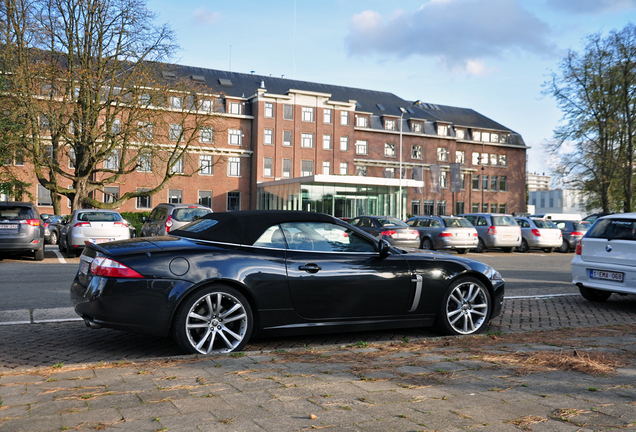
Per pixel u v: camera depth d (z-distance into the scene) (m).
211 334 4.55
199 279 4.48
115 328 4.42
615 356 4.25
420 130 59.25
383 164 56.84
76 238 14.59
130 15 24.56
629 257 7.55
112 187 45.34
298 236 5.05
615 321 6.59
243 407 2.89
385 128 57.31
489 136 64.31
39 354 4.63
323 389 3.24
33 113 22.44
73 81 24.34
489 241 21.16
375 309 5.20
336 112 53.78
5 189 24.81
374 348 4.53
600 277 7.93
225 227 4.92
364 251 5.26
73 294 4.75
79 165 25.97
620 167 36.28
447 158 60.69
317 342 5.27
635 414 2.84
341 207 42.12
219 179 49.72
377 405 2.95
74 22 24.91
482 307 5.70
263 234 4.91
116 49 24.97
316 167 52.69
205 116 28.36
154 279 4.39
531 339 5.07
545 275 12.49
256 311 4.74
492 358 4.12
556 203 81.25
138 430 2.56
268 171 50.53
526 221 22.95
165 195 47.41
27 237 13.63
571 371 3.74
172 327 4.47
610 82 36.19
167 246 4.64
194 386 3.28
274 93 53.25
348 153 54.53
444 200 60.16
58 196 28.84
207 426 2.61
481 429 2.60
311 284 4.89
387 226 18.19
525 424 2.67
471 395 3.15
